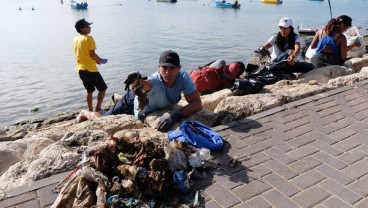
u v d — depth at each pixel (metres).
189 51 23.36
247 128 4.68
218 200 3.26
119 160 3.49
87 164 3.45
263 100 5.45
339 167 3.71
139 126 5.04
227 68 7.15
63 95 14.89
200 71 7.09
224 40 27.08
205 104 5.88
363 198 3.22
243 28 34.06
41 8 78.19
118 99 6.78
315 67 8.02
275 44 8.09
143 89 4.67
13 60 22.06
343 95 5.77
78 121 8.14
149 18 47.25
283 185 3.45
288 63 7.34
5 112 13.16
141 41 27.73
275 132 4.54
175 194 3.37
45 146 4.84
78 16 55.38
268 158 3.93
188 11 57.00
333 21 7.77
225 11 54.88
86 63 8.15
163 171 3.38
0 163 4.40
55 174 3.72
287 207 3.14
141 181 3.23
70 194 3.08
